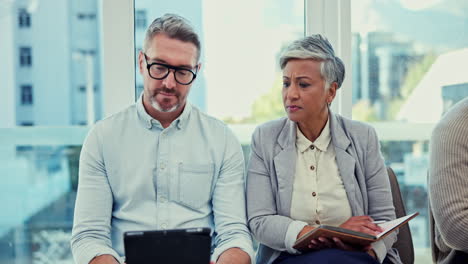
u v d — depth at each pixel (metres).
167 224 1.59
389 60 2.04
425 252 2.10
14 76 1.91
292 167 1.64
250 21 1.99
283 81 1.63
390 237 1.58
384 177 1.67
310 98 1.58
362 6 2.02
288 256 1.55
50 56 1.92
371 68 2.04
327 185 1.64
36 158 1.94
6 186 1.93
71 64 1.93
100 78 1.94
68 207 1.96
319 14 1.99
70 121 1.94
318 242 1.45
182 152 1.63
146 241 1.18
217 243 1.60
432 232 1.68
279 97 2.03
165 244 1.19
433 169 1.53
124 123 1.62
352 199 1.62
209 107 2.01
